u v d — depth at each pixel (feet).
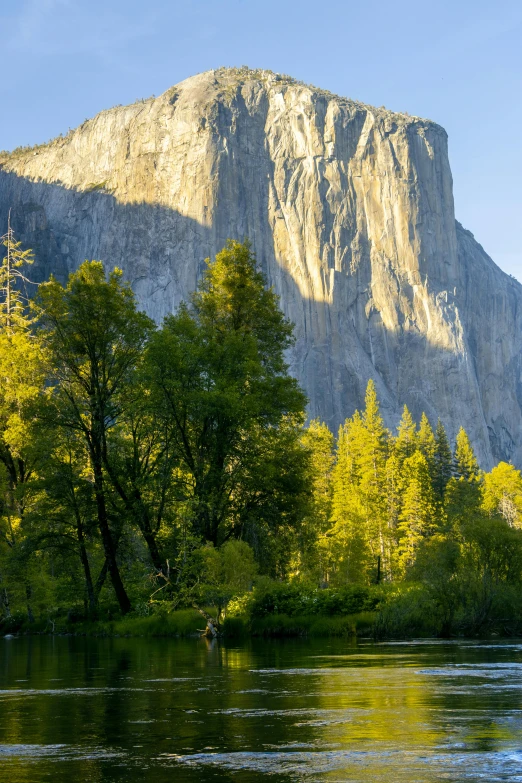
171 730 33.30
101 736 32.19
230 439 138.41
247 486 139.33
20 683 53.16
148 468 148.56
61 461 149.18
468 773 24.80
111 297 147.33
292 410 145.28
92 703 41.78
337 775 24.71
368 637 104.99
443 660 64.95
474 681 48.91
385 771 25.18
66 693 46.52
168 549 133.39
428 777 24.30
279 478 141.69
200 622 122.21
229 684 49.57
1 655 85.46
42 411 147.02
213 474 135.44
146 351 140.05
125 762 27.17
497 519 124.77
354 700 40.93
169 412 136.67
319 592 118.32
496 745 29.09
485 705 38.75
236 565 116.67
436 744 29.35
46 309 147.84
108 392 147.95
